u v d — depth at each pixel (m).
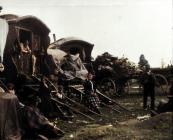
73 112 18.98
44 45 22.92
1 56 18.64
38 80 20.03
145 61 29.72
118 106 21.83
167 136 10.34
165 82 26.12
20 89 19.55
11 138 12.27
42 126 13.02
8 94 12.90
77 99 21.12
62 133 13.28
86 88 19.89
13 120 12.54
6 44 20.38
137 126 11.44
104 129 11.30
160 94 26.66
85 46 29.72
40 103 17.23
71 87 21.42
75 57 24.17
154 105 19.91
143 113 18.91
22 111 13.04
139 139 10.29
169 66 28.45
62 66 23.52
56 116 17.38
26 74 20.72
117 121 16.41
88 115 18.70
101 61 26.98
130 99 25.23
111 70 26.20
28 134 12.98
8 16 22.39
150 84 19.97
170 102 15.13
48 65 22.23
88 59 29.84
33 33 22.53
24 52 21.05
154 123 11.31
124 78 26.42
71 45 29.02
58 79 22.14
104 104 20.62
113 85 26.05
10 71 20.19
